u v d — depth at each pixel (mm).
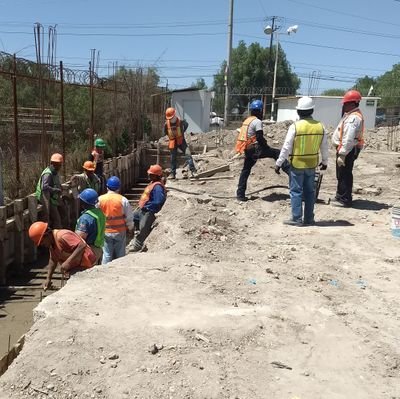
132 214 7547
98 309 4117
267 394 3127
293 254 6258
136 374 3215
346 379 3375
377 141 20609
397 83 55281
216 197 9664
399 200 9539
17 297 7988
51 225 10125
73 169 14211
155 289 4676
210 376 3248
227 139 20312
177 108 27172
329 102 34438
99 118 19531
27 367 3252
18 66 13430
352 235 7156
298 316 4297
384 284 5297
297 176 7578
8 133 15227
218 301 4492
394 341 3939
